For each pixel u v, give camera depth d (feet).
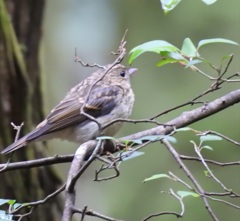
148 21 62.59
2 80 33.96
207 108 24.93
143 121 20.95
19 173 33.96
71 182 19.81
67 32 73.20
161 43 22.08
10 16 35.37
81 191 65.00
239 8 58.90
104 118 31.65
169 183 55.52
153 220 54.44
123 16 65.31
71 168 21.17
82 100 31.35
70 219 19.53
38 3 35.83
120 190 57.00
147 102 58.34
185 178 54.80
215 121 54.85
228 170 54.19
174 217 53.67
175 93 58.03
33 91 35.70
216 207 52.80
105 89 31.96
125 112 32.55
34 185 34.30
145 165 56.85
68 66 72.13
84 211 19.53
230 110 55.26
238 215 52.08
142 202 55.93
